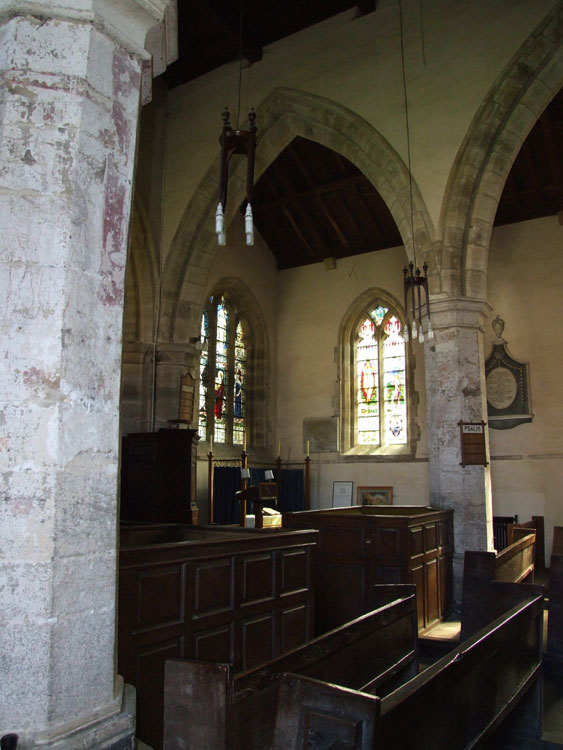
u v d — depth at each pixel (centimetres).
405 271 1015
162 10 342
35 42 306
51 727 261
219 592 507
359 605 811
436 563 894
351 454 1727
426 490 1605
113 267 317
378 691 430
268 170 1666
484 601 620
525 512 1454
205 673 247
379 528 815
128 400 1336
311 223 1764
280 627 573
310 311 1861
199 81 1411
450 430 999
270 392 1848
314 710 243
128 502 1214
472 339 1027
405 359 1705
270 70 1312
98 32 322
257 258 1861
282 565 584
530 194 1514
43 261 289
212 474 1527
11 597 265
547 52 1014
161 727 441
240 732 254
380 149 1142
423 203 1077
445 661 315
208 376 1698
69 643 273
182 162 1398
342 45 1230
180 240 1373
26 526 270
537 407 1477
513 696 418
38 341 283
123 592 421
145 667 434
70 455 283
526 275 1534
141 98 376
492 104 1045
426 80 1123
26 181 294
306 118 1264
